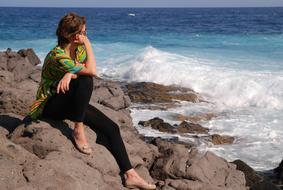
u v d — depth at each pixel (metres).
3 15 100.88
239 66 20.86
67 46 5.07
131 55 24.48
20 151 4.92
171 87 17.70
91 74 4.96
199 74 18.47
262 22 59.44
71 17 4.98
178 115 14.32
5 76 8.49
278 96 16.06
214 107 15.65
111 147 5.29
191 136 12.41
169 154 6.62
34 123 5.34
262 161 10.93
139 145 6.58
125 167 5.25
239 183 6.26
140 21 71.88
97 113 5.32
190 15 104.25
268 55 24.88
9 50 15.23
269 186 7.72
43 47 30.69
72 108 5.08
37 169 4.50
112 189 4.90
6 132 5.63
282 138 12.40
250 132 12.85
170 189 5.69
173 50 28.20
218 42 33.16
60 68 4.93
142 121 13.11
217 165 6.43
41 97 5.25
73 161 4.88
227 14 105.56
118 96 8.32
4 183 4.23
